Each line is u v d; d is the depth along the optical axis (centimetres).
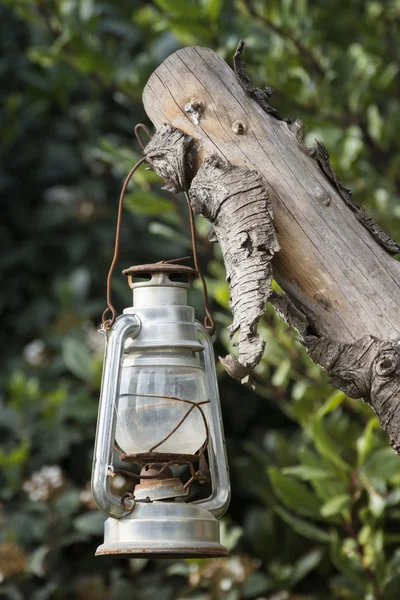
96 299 636
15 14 652
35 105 629
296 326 214
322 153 221
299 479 494
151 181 430
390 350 208
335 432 433
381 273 215
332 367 213
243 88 224
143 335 221
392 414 209
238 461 535
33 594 498
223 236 214
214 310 584
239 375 206
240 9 462
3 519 514
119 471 215
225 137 221
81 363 527
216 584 459
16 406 553
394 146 523
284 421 610
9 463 530
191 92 223
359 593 441
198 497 548
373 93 484
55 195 631
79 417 551
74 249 630
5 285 645
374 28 524
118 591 501
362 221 220
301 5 470
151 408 219
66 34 462
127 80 472
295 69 469
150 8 548
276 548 520
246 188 212
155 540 209
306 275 217
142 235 632
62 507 509
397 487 412
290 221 217
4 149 645
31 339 638
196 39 446
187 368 223
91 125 647
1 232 650
